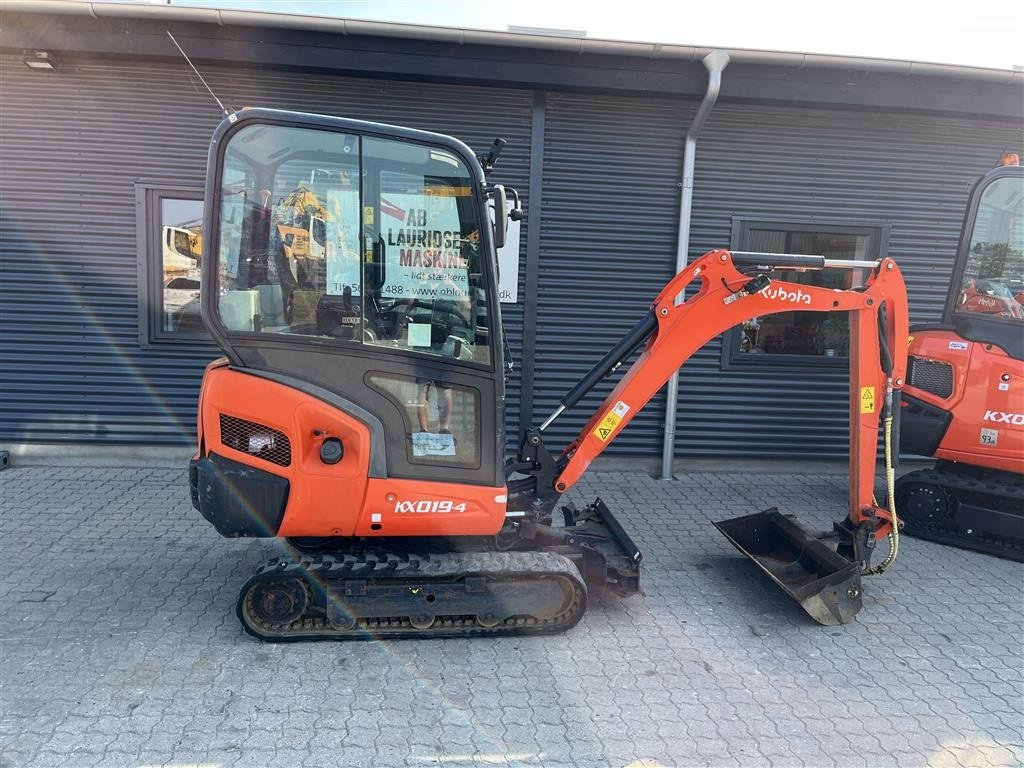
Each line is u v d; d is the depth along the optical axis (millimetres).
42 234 6016
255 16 5363
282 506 3162
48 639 3367
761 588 4184
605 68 5816
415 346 3287
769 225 6527
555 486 3908
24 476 5902
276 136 3135
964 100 6105
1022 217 4855
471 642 3459
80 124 5906
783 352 6680
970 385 4816
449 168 3250
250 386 3121
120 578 4055
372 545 3531
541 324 6461
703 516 5500
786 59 5754
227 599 3828
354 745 2666
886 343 3996
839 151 6461
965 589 4242
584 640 3520
